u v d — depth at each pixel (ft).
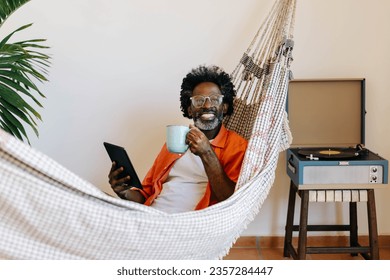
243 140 6.75
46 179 4.95
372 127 8.89
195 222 5.48
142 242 5.31
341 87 8.51
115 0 8.59
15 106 6.81
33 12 8.58
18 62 7.06
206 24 8.64
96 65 8.75
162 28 8.66
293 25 7.97
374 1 8.58
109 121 8.91
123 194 6.80
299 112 8.54
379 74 8.73
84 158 8.99
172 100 8.85
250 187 6.09
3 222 4.93
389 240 9.23
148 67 8.77
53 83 8.76
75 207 4.99
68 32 8.65
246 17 8.60
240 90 8.62
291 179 8.29
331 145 8.61
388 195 9.13
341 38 8.66
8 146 4.73
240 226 6.33
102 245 5.21
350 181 7.62
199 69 7.00
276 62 7.00
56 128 8.89
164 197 6.60
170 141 6.24
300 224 7.82
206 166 6.13
